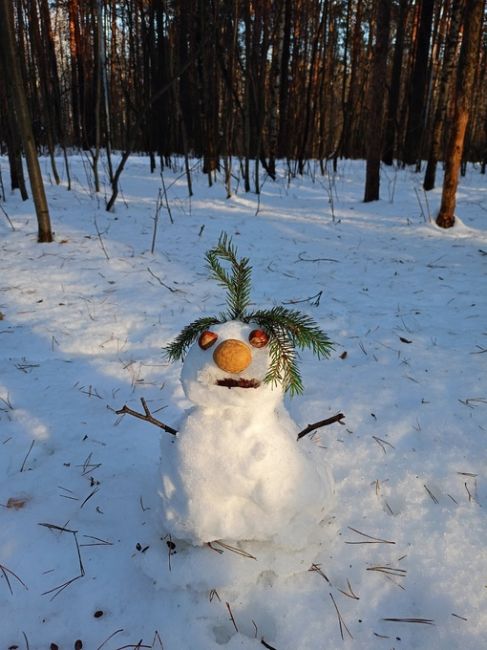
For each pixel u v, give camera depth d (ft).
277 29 32.68
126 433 8.25
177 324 12.65
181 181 33.04
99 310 13.42
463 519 6.46
